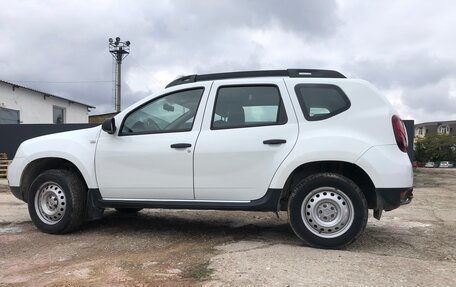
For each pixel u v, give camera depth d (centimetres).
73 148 623
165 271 445
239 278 415
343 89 538
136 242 578
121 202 598
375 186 509
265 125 545
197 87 585
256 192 542
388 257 494
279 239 586
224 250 521
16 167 658
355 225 511
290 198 533
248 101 561
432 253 534
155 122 595
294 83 550
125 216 762
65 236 614
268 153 535
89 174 610
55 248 551
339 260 473
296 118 537
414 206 1009
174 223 704
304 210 528
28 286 412
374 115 524
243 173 543
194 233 629
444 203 1095
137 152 586
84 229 657
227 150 546
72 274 442
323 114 534
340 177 517
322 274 426
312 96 543
